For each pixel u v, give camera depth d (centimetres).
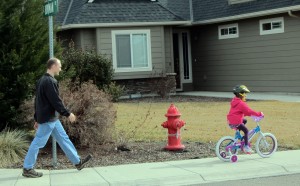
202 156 965
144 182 775
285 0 1928
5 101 1048
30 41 1098
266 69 2062
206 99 1956
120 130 1212
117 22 2083
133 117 1480
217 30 2289
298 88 1931
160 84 2097
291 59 1952
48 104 795
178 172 826
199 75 2416
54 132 820
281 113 1486
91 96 1005
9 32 1070
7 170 869
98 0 2142
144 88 2158
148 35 2162
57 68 810
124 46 2127
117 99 1928
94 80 1859
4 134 992
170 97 2089
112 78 1945
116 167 877
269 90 2058
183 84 2420
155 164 897
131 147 1048
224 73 2273
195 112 1571
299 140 1091
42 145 806
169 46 2247
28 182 775
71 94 1010
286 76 1978
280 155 955
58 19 2142
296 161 896
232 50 2217
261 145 947
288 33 1955
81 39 2088
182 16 2336
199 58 2409
